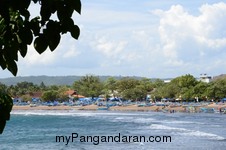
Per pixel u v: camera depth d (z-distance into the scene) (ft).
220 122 386.93
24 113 635.66
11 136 265.13
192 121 404.57
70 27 12.93
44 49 12.97
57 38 12.96
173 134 262.47
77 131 303.07
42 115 577.02
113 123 388.98
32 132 298.15
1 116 12.89
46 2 12.60
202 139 229.66
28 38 12.86
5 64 13.02
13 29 12.80
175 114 556.51
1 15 12.32
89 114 586.86
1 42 12.85
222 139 229.66
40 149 194.29
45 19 12.78
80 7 12.84
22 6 12.34
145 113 600.39
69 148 195.21
